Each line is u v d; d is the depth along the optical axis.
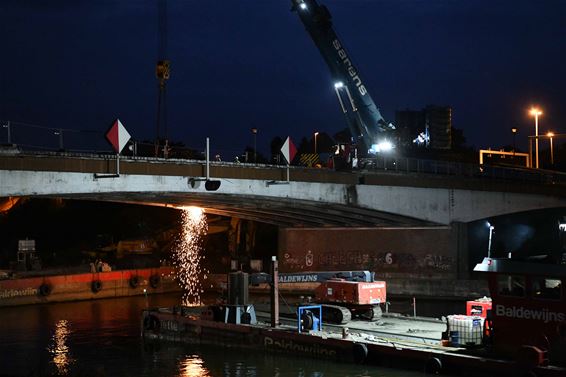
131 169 51.97
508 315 35.47
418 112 109.38
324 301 50.72
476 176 78.56
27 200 116.88
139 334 53.62
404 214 72.31
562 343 33.50
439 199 75.00
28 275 77.62
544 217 95.50
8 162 45.69
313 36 82.62
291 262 83.06
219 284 85.81
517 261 35.47
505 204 78.88
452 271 75.25
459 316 40.09
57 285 74.25
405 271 77.00
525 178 83.06
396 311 65.44
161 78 60.38
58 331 55.22
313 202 66.19
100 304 73.25
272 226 109.88
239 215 79.31
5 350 47.44
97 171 50.00
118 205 120.12
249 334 45.22
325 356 41.41
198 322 48.00
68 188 48.88
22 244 83.38
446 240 75.75
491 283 36.09
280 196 62.81
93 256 100.81
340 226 81.00
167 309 52.72
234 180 59.34
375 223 78.38
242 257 97.06
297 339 42.81
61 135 48.62
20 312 66.62
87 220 117.50
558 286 34.00
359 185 68.81
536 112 105.25
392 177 70.81
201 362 42.88
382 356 39.34
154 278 83.50
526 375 33.50
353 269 79.56
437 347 38.88
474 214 76.88
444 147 109.31
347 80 82.38
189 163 55.69
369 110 82.12
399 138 88.00
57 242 109.62
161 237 112.56
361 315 49.91
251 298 75.44
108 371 41.03
